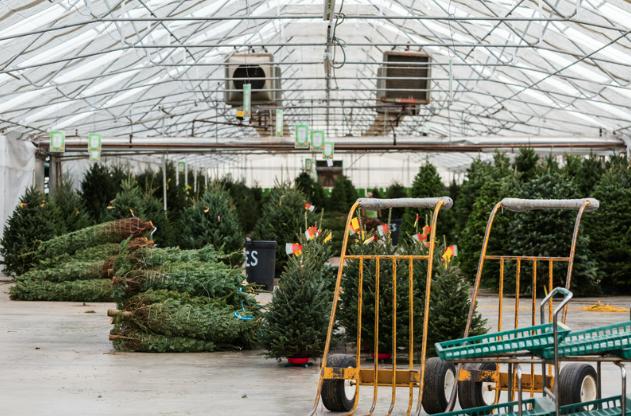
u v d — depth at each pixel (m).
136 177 33.16
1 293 19.31
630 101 24.75
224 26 24.20
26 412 7.27
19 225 21.30
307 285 10.11
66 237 18.12
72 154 32.81
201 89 30.80
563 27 20.48
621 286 19.69
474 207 20.56
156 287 11.28
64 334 12.67
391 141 33.22
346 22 25.95
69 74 22.69
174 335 11.10
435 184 25.81
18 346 11.47
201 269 11.48
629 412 6.15
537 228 18.48
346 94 38.22
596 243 19.53
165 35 22.91
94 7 18.42
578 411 6.39
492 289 20.69
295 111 41.31
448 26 23.89
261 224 22.64
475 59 26.48
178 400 7.87
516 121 34.19
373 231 10.63
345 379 7.29
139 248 11.70
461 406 7.31
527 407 6.85
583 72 23.61
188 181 42.44
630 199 19.56
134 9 19.80
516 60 24.81
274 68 24.25
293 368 9.87
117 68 23.73
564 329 5.78
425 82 22.73
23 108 23.59
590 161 22.33
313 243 11.93
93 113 28.75
